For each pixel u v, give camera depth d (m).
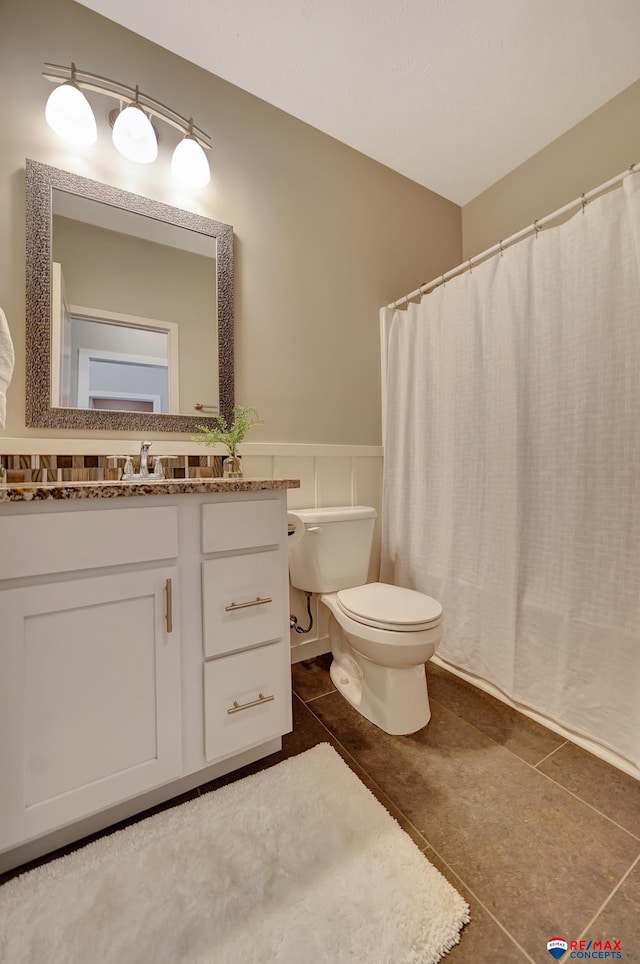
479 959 0.73
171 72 1.55
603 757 1.24
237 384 1.68
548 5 1.36
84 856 0.91
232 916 0.79
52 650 0.87
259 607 1.15
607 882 0.87
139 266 1.48
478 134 1.91
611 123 1.72
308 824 1.00
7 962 0.72
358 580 1.75
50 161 1.33
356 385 2.02
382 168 2.11
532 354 1.48
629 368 1.23
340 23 1.42
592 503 1.31
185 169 1.51
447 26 1.43
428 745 1.31
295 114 1.82
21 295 1.27
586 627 1.32
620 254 1.24
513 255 1.52
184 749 1.04
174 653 1.02
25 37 1.31
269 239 1.77
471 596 1.68
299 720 1.44
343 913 0.80
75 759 0.90
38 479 1.29
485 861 0.92
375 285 2.08
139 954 0.73
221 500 1.09
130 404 1.45
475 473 1.66
